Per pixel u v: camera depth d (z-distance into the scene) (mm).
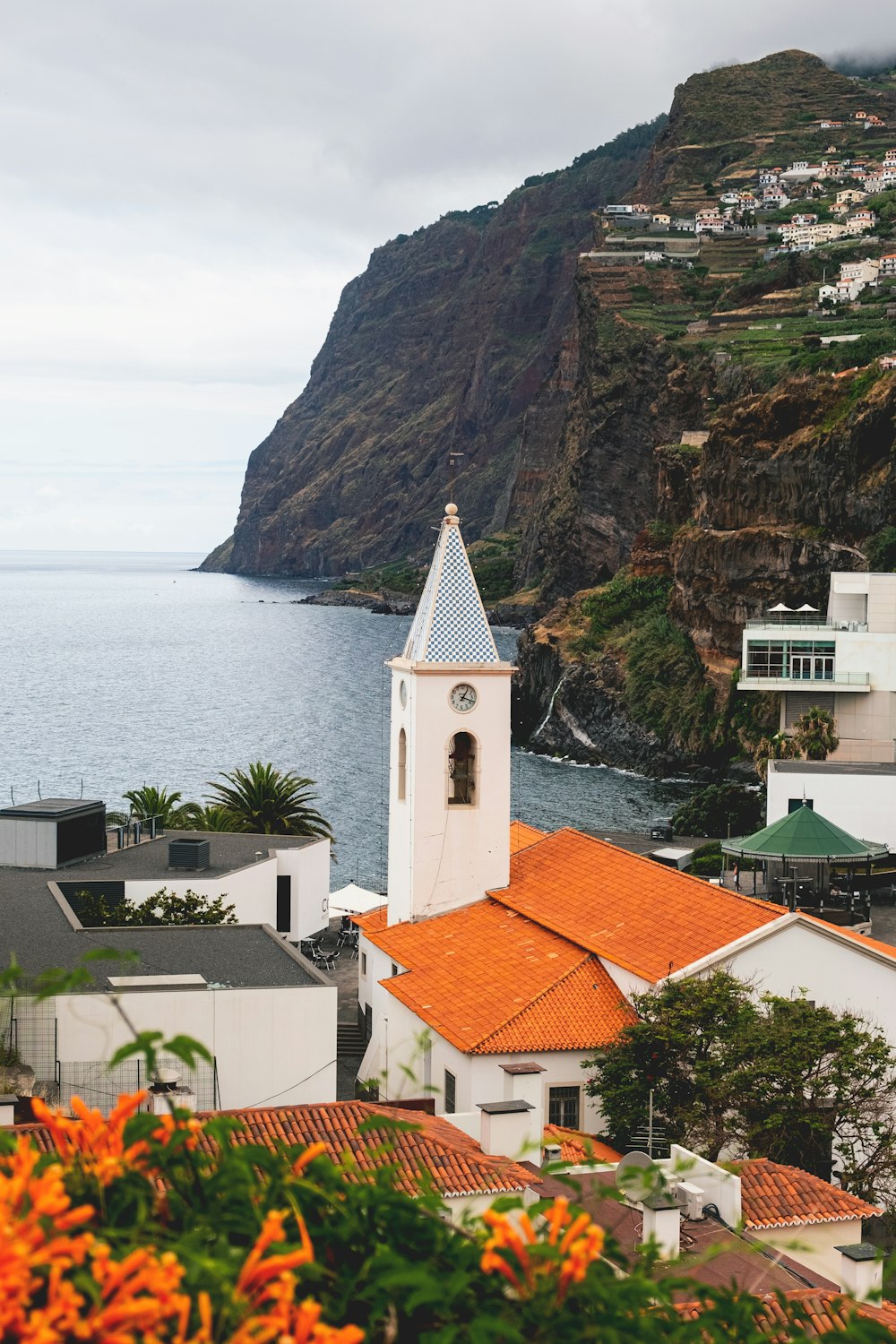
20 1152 8656
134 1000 44688
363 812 160250
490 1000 51344
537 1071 42438
